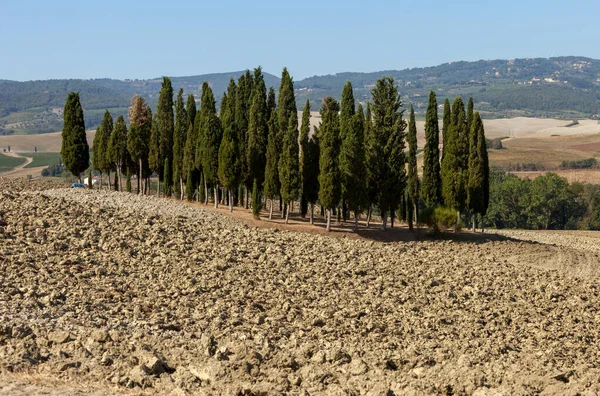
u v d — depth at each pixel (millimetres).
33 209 45156
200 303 31938
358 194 56562
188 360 23391
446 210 58156
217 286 35188
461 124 61594
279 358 24203
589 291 41969
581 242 70000
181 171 69125
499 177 130000
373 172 59156
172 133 72312
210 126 61781
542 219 108000
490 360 26578
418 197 67250
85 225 43469
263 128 63812
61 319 26547
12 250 36000
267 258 42344
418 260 46250
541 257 53750
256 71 68688
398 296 36500
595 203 112625
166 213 53750
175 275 36312
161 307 30750
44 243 38312
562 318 35281
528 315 35250
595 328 33656
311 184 58844
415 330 30672
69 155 68938
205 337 25672
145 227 45656
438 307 35219
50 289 30750
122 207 53250
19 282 31188
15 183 72875
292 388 21781
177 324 28094
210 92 65750
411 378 23000
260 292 35031
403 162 59688
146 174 74938
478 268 45812
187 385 21172
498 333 31156
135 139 71750
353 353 25984
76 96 69125
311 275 39562
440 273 43125
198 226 49875
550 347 29469
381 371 23734
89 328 25922
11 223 40938
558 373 23953
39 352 22578
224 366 22797
